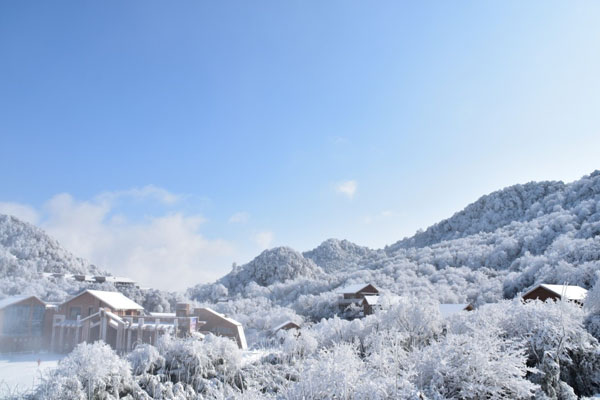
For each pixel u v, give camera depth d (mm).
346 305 119625
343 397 24172
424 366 25828
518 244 176500
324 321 77625
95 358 45438
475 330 32562
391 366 27984
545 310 38844
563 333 35250
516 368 24016
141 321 75312
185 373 53375
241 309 161750
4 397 42500
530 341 35375
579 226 164125
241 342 90562
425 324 55469
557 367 32094
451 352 25938
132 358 53969
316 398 24828
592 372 34469
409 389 23000
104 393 44031
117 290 160625
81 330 78188
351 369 26359
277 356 61875
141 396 47031
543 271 107438
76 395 41219
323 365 26172
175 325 77438
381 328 58844
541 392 28422
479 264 175875
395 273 182000
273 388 48281
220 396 36594
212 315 93312
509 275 124562
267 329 117375
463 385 23547
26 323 79750
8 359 69750
